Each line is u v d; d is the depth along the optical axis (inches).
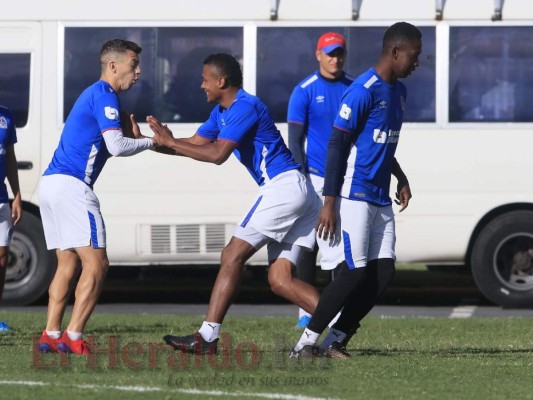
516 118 1979.6
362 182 1150.3
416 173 1972.2
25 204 2018.9
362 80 1145.4
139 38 2003.0
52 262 2022.6
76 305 1221.1
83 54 2012.8
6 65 2021.4
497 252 1983.3
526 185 1969.7
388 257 1174.3
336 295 1152.2
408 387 999.6
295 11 1984.5
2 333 1491.1
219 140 1189.7
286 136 1983.3
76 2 2012.8
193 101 1999.3
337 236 1155.3
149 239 1980.8
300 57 1988.2
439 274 2632.9
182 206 1978.3
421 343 1395.2
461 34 1984.5
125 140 1197.7
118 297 2289.6
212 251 1978.3
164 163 1978.3
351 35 1978.3
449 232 1969.7
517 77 1979.6
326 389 985.5
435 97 1980.8
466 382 1033.5
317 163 1556.3
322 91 1551.4
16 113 2022.6
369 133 1145.4
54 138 2015.3
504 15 1982.0
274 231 1184.8
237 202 1975.9
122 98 2004.2
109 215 1982.0
